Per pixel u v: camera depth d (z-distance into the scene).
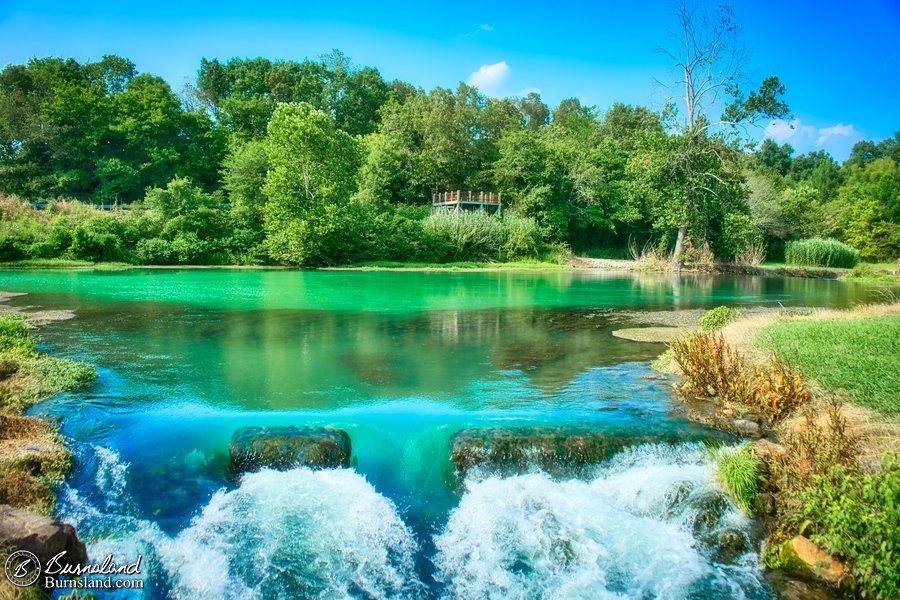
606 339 14.12
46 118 52.12
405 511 5.88
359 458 6.87
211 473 6.45
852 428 6.59
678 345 10.13
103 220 36.81
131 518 5.56
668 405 8.67
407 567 5.07
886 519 4.54
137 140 54.22
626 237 56.91
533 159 51.84
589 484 6.50
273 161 40.72
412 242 45.31
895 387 7.78
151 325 15.20
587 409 8.45
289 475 6.31
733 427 7.52
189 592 4.66
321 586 4.78
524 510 5.90
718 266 41.41
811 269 40.66
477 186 60.09
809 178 86.88
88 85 60.34
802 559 4.95
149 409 8.20
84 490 6.02
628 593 4.81
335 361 11.44
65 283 25.31
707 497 5.90
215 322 15.91
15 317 15.84
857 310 14.72
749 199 48.00
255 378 10.02
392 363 11.34
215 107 72.50
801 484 5.58
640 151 42.97
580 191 52.47
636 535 5.56
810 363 9.04
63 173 51.88
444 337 14.20
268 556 5.09
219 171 52.44
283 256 39.69
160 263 37.97
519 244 46.91
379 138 59.16
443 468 6.73
